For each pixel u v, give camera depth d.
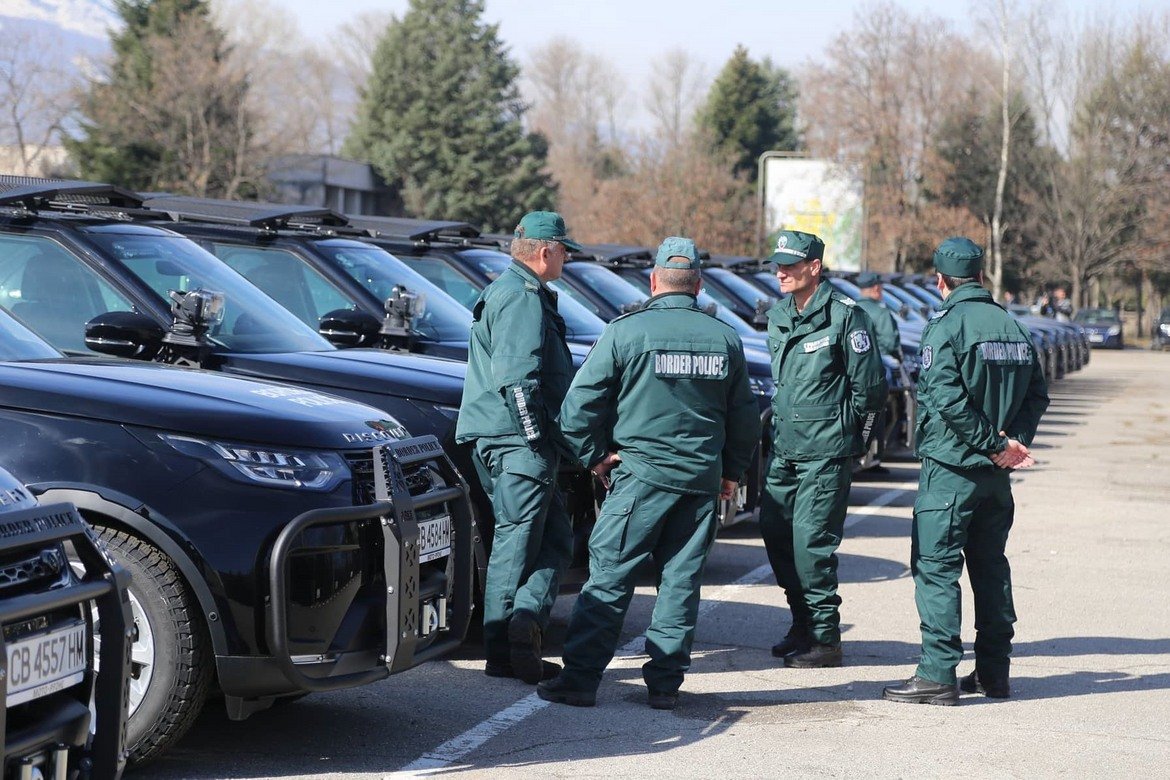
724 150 88.00
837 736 6.45
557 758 5.98
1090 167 73.44
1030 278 82.00
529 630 7.04
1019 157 77.50
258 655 5.32
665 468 6.70
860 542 12.11
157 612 5.31
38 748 4.12
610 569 6.80
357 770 5.71
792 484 7.80
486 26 79.44
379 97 80.69
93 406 5.49
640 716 6.70
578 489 8.08
